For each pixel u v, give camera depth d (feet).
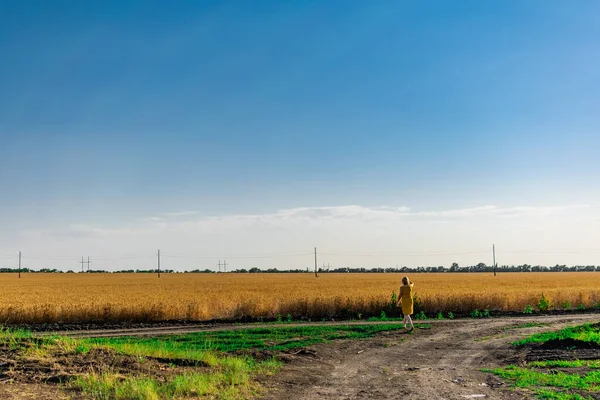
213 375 35.17
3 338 40.70
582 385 34.09
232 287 198.18
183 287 202.49
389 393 32.73
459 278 347.97
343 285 214.07
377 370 41.75
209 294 141.38
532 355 48.29
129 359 37.86
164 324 90.53
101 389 29.66
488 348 54.39
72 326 88.02
